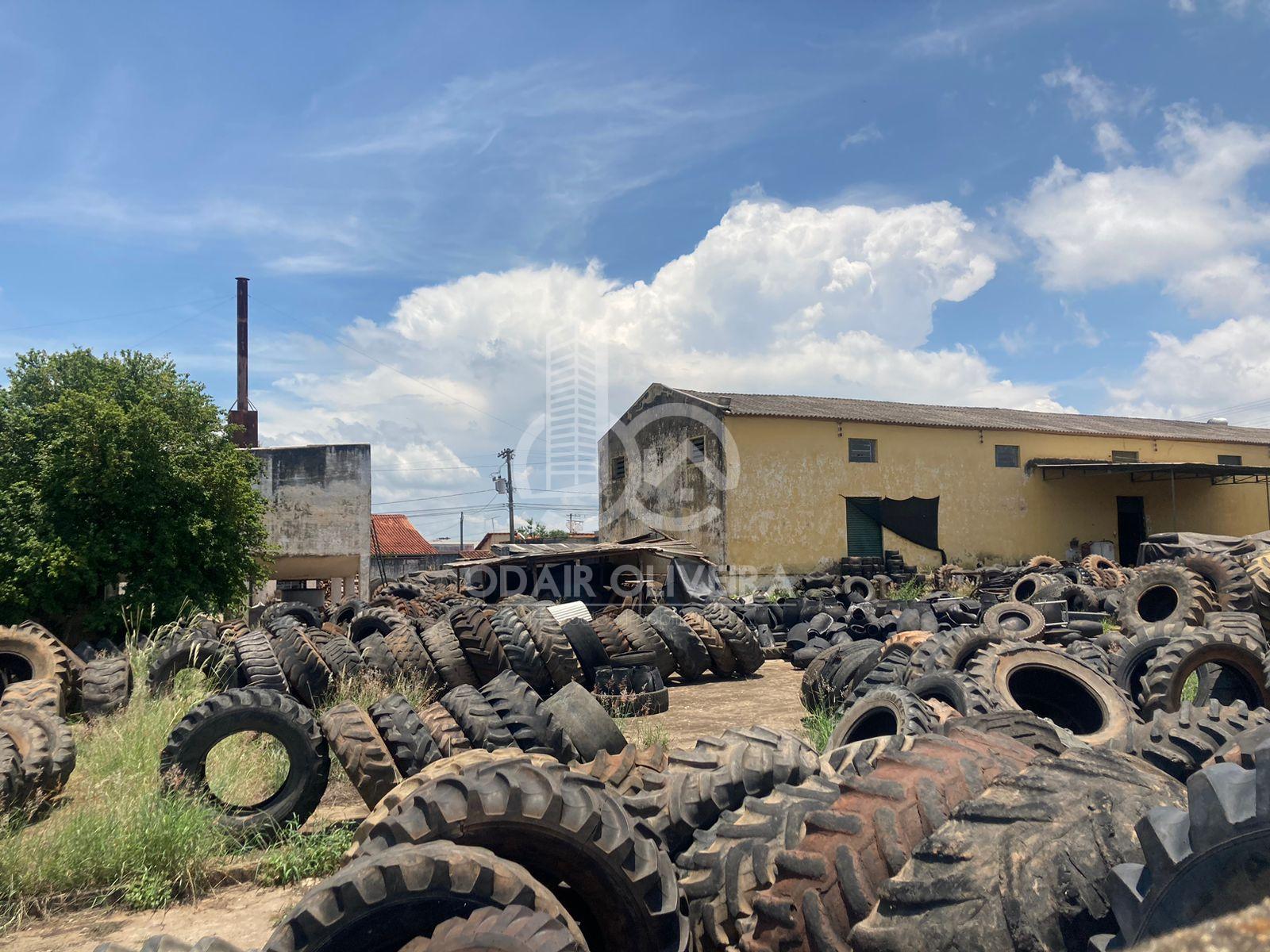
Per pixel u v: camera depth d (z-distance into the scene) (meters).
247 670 8.01
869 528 26.92
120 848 4.43
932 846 2.48
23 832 4.65
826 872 2.68
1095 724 6.02
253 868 4.57
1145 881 1.91
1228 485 32.72
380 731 5.15
